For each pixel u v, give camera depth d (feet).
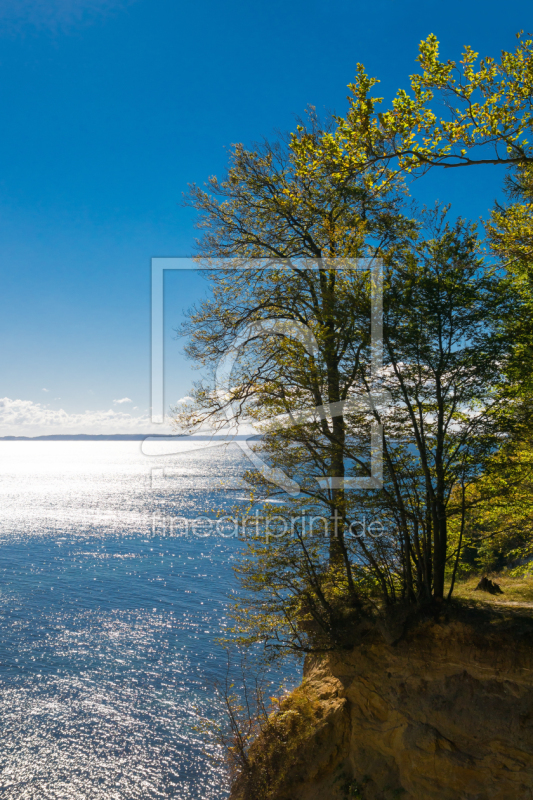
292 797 42.91
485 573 63.31
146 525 331.57
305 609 47.01
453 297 40.09
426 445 41.37
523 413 39.81
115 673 132.57
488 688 35.42
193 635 152.46
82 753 102.83
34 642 152.87
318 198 54.65
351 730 42.86
